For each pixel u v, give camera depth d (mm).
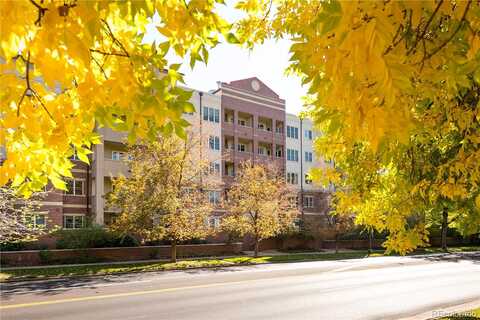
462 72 2473
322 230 35594
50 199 28812
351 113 2066
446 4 2176
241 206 29688
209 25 2846
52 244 25844
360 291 14023
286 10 4570
